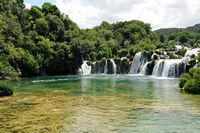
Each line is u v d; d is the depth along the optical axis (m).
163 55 82.19
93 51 105.38
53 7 121.06
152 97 33.19
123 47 128.88
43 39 96.38
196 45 112.56
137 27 148.12
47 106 27.56
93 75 85.88
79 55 97.81
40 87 47.22
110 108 26.27
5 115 23.44
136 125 20.06
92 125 20.06
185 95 34.50
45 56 90.81
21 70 80.56
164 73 70.50
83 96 34.72
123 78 68.50
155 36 159.75
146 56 83.81
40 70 88.06
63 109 25.92
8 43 82.06
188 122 20.83
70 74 94.75
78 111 24.94
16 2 120.75
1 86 35.66
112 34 142.62
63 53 93.50
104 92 38.94
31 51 88.75
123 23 160.62
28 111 25.08
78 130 18.80
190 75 42.94
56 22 109.69
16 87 47.31
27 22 110.69
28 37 92.69
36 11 114.69
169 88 42.91
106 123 20.62
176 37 168.25
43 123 20.64
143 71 81.31
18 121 21.28
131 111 24.83
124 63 90.62
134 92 38.56
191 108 25.98
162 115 23.17
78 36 113.56
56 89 43.59
